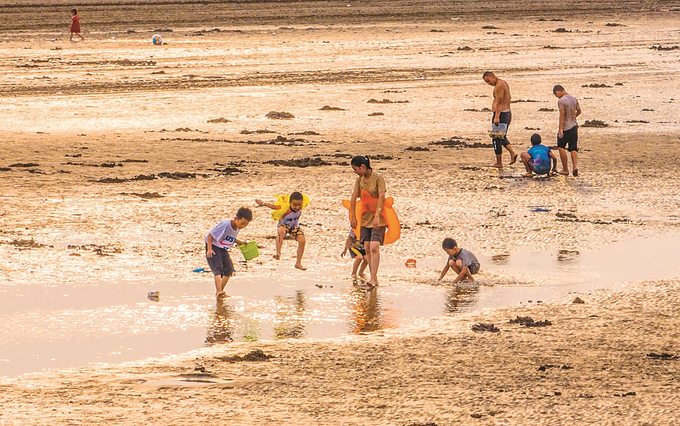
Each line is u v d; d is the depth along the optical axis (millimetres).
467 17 158875
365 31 131375
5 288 21344
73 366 16094
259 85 76500
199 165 41531
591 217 31156
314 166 41656
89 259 24266
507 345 17531
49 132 51688
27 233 27266
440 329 18781
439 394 14383
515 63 96438
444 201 33656
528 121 58094
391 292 21875
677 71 89000
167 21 140250
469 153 46156
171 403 13914
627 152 45969
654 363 16328
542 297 21453
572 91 73875
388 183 37281
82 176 37969
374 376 15492
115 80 78500
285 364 16234
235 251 25578
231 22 141750
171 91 71875
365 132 53594
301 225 29188
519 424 12930
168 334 18266
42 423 12891
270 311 20109
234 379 15297
